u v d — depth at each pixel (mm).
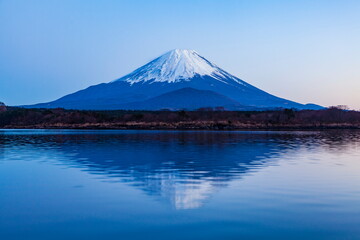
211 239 10602
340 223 11836
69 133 67062
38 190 16328
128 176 19672
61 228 11453
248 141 45094
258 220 12141
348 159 27359
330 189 16453
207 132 69125
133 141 45062
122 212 13016
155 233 11047
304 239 10586
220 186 17062
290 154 30547
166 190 16234
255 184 17516
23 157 28359
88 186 17109
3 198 14953
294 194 15484
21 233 11055
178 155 29500
